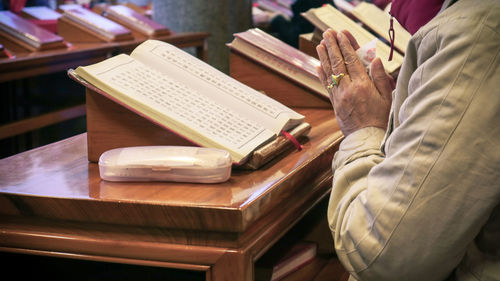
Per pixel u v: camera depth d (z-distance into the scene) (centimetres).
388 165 94
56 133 397
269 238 110
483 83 86
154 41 147
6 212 108
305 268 145
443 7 95
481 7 87
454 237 89
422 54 94
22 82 345
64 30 405
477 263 95
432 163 88
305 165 124
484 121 85
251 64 190
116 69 130
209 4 610
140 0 721
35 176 118
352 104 117
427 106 89
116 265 122
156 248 103
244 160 118
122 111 125
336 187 110
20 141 353
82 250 106
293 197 122
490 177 86
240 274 100
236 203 99
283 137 132
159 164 112
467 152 86
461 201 87
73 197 103
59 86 405
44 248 107
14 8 439
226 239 101
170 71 139
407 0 106
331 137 148
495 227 93
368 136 115
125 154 114
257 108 137
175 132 121
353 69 119
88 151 128
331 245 163
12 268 120
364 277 100
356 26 243
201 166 110
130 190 108
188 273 118
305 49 241
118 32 408
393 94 108
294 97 188
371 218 95
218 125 125
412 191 90
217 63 626
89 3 581
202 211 98
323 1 449
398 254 92
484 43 85
